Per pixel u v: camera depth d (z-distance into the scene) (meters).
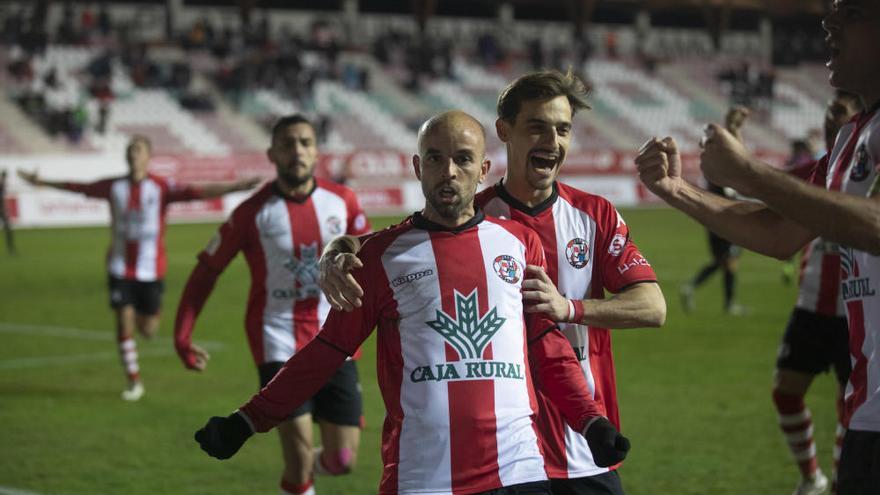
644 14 172.50
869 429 10.42
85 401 29.92
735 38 176.12
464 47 157.12
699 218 10.79
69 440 25.30
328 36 142.12
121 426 26.81
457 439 10.91
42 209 97.31
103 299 52.47
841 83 10.34
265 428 11.23
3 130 110.56
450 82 144.88
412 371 11.11
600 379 13.48
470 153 11.13
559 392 11.48
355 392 18.62
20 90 117.44
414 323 11.19
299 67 132.00
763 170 8.46
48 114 112.88
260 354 19.44
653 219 101.56
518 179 13.42
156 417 27.86
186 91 125.62
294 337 19.30
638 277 12.90
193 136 120.44
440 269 11.28
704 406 28.33
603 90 154.00
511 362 11.20
